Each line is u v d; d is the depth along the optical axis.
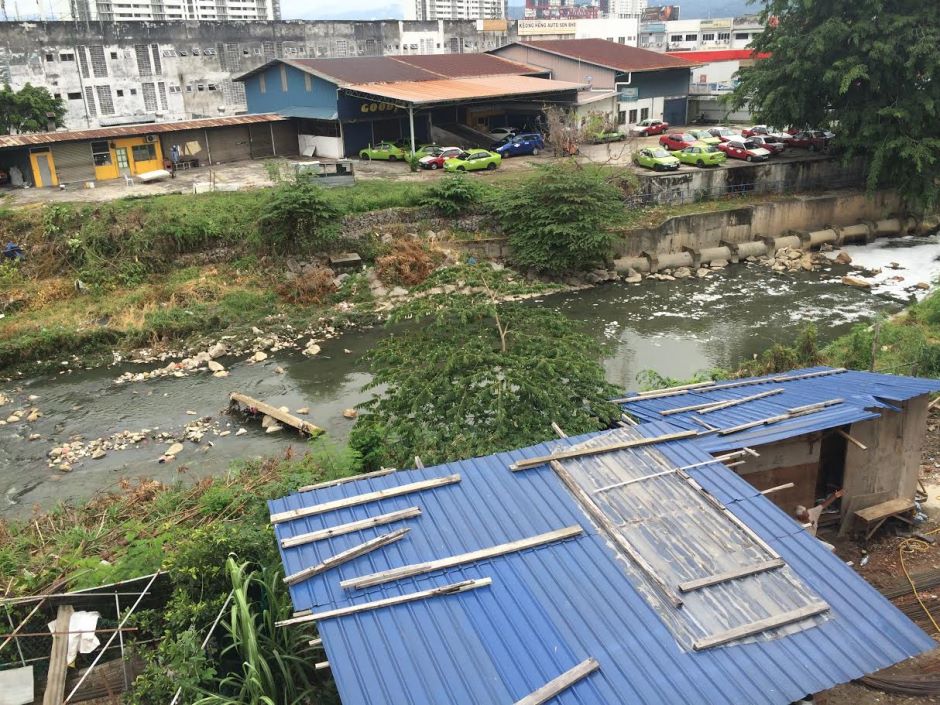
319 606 8.48
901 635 8.24
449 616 8.38
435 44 83.25
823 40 36.97
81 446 20.52
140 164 42.47
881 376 15.12
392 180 40.09
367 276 32.47
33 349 26.02
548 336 15.75
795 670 7.79
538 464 10.97
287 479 16.12
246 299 30.08
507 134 49.88
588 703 7.38
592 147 50.78
